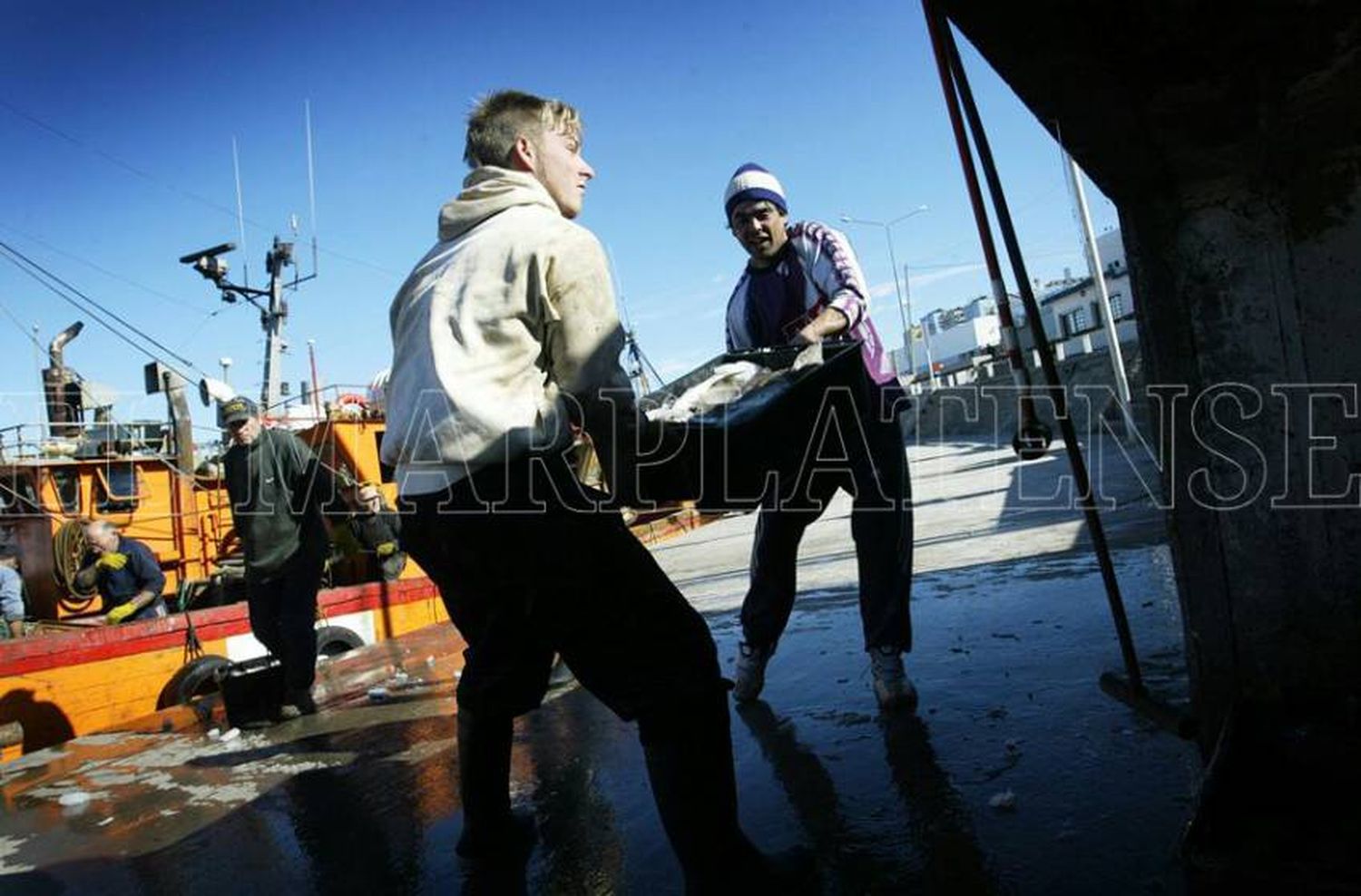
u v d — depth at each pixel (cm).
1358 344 179
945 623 396
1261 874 148
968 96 211
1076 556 522
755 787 237
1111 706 253
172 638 686
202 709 479
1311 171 178
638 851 212
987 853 181
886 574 284
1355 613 184
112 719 647
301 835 258
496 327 170
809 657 377
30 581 864
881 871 183
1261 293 187
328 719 413
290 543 438
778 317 312
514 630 197
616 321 176
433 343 173
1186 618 205
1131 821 184
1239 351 191
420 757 322
